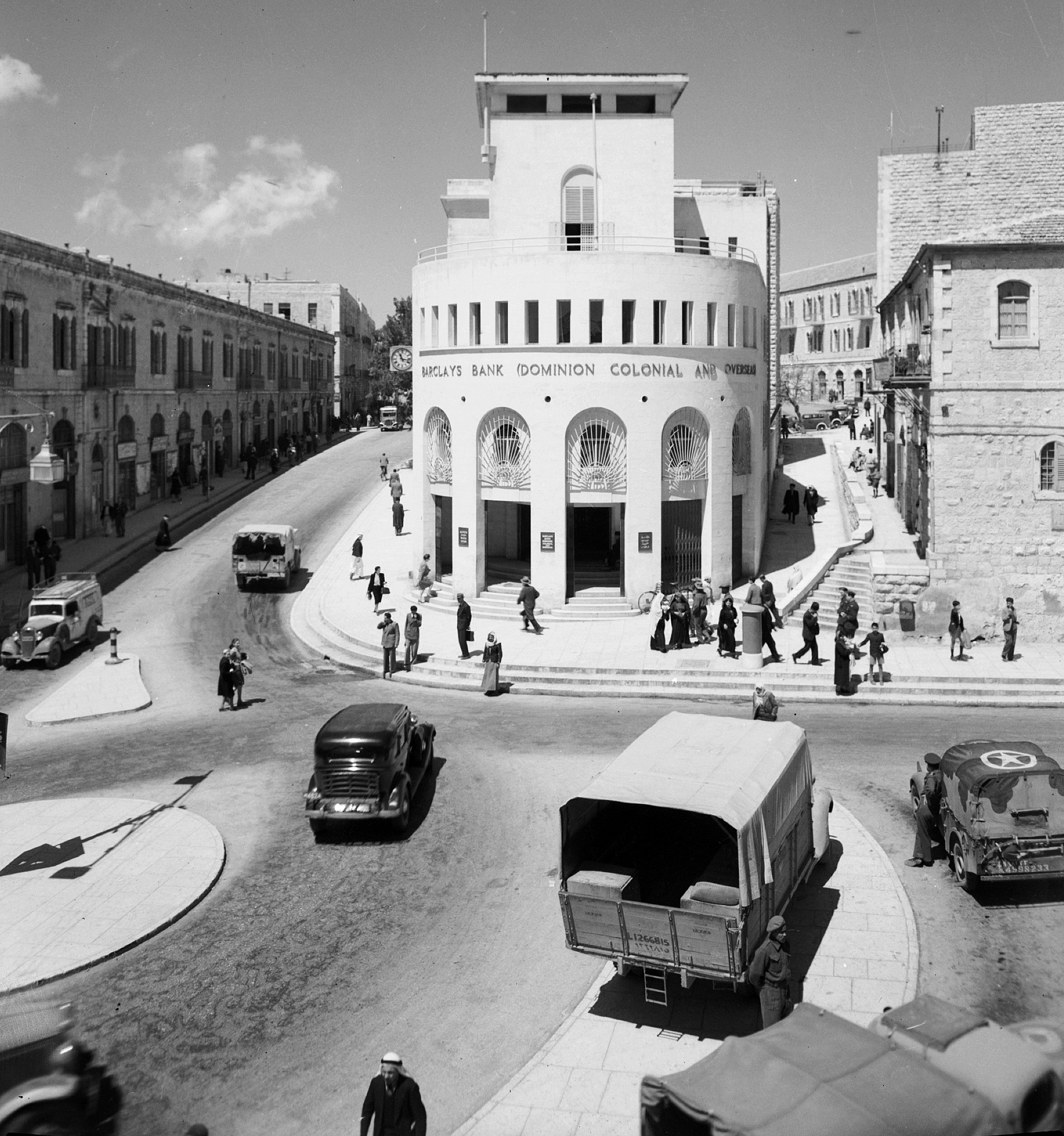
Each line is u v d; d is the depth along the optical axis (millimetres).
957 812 17938
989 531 33719
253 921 17500
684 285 37812
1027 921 16828
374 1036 14320
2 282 43438
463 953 16391
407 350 72250
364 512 57594
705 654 32906
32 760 26000
